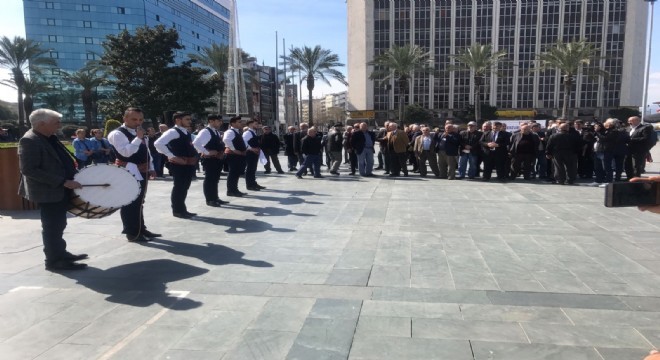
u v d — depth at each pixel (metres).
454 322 3.59
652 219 7.57
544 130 15.15
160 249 5.86
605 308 3.84
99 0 73.38
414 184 12.55
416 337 3.34
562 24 65.81
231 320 3.67
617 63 65.44
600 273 4.75
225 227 7.12
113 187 5.23
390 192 10.92
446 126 13.74
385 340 3.29
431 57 67.50
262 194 10.66
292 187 11.95
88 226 7.26
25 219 7.91
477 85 50.66
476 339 3.30
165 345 3.27
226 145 10.11
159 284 4.54
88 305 4.03
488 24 67.50
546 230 6.77
